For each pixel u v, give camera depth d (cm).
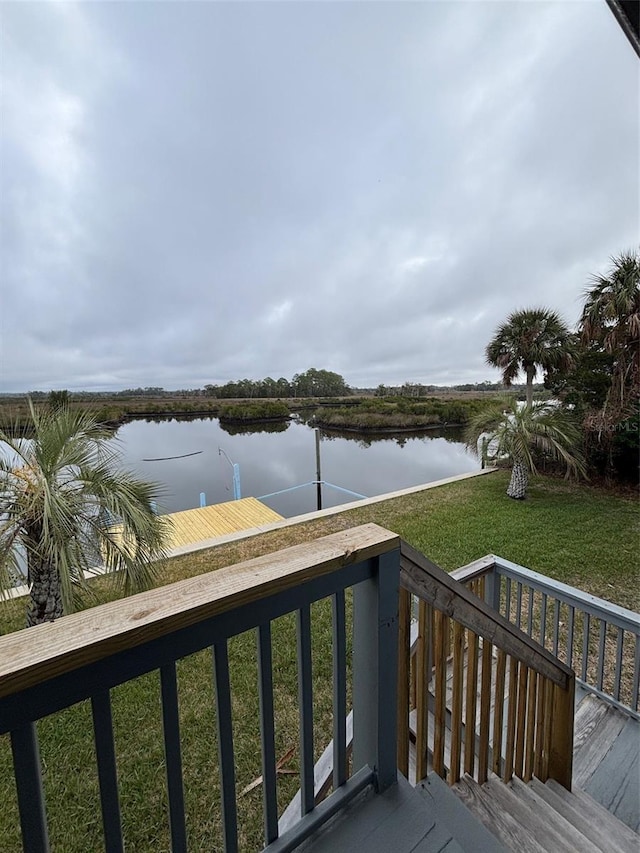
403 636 110
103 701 56
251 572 74
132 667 58
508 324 770
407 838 85
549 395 793
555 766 169
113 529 304
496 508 604
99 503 295
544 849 122
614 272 631
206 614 64
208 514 668
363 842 84
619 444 709
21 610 351
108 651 54
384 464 1355
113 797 59
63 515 272
